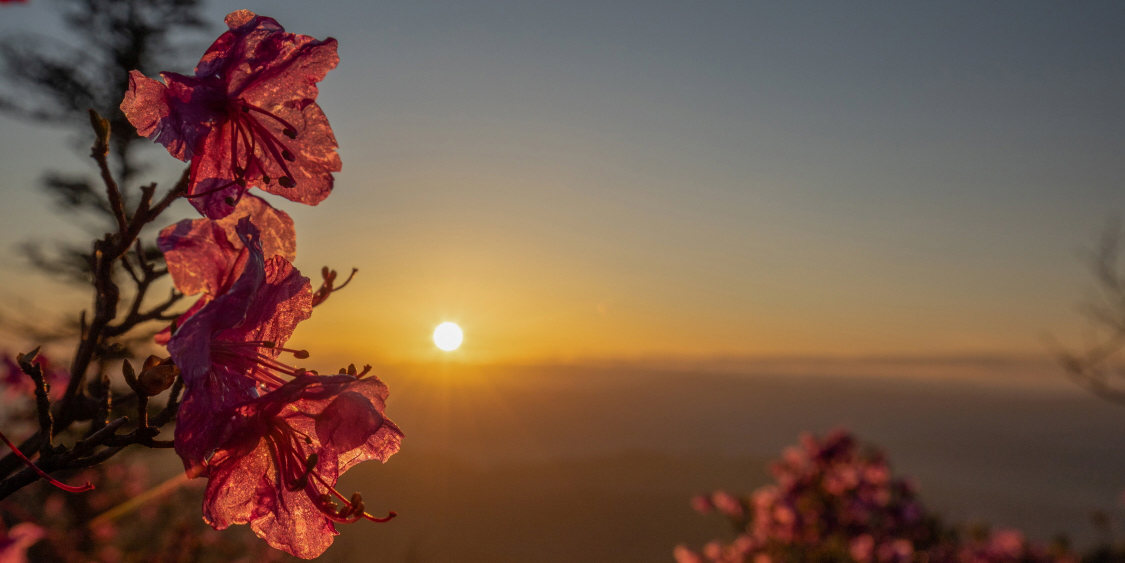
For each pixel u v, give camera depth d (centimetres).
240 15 28
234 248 28
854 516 141
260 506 26
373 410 26
